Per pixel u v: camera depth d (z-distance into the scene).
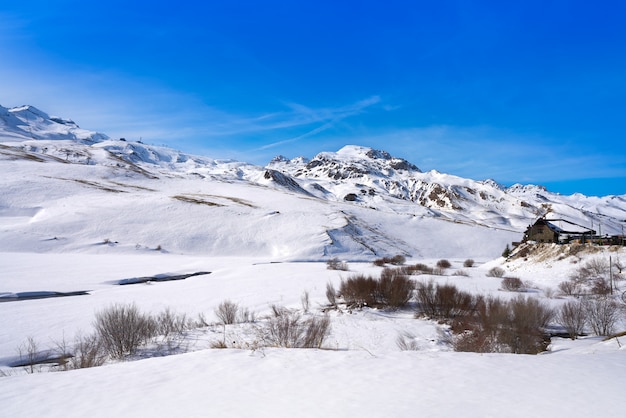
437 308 19.50
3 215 68.38
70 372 7.65
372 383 6.25
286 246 68.81
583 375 6.49
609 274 27.22
